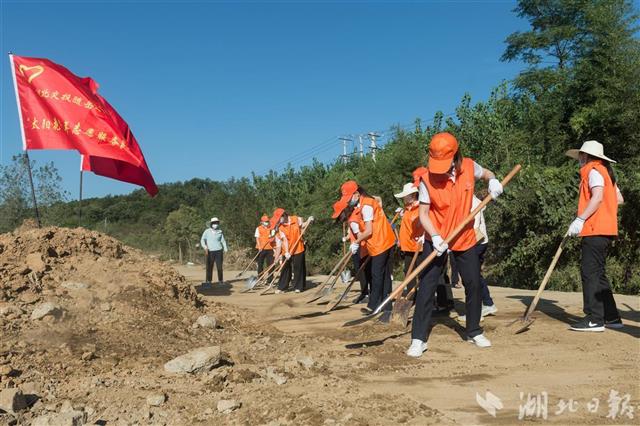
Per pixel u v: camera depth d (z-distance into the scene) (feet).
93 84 29.84
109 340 17.30
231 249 99.71
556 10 69.97
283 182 108.47
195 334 19.71
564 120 60.29
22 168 68.54
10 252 22.75
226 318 23.68
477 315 18.62
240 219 99.14
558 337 19.63
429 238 18.28
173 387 13.73
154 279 23.59
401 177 70.23
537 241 46.85
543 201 46.60
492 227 51.52
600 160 20.67
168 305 22.17
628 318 23.38
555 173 51.88
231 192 109.29
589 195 20.53
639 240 44.98
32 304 19.02
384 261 24.93
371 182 73.97
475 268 18.40
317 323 24.48
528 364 16.06
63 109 27.66
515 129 67.00
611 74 54.65
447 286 25.39
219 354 15.46
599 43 57.82
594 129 54.08
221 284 50.08
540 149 61.52
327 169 107.24
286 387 13.79
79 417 11.13
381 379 14.70
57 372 14.49
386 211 70.33
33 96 27.25
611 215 20.36
